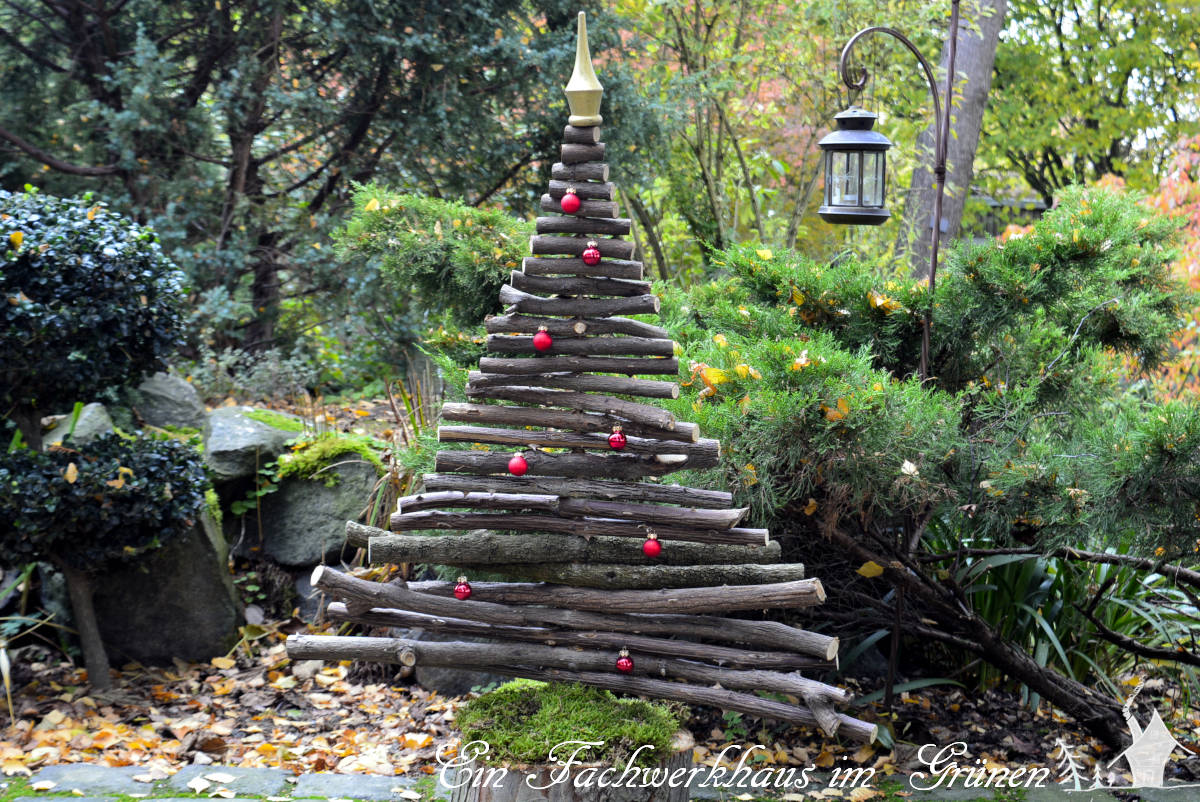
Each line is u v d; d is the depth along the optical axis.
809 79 7.01
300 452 4.90
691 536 2.48
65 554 3.78
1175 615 4.17
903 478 2.96
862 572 3.32
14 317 3.67
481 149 6.80
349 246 4.58
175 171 6.71
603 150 2.41
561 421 2.46
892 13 6.62
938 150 3.54
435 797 3.16
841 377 2.91
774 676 2.53
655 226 7.44
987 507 3.18
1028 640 3.96
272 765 3.41
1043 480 3.02
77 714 3.73
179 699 3.96
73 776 3.20
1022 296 3.37
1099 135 12.03
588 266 2.39
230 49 6.81
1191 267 5.56
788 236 7.16
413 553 2.61
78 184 6.66
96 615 4.23
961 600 3.54
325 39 6.48
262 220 6.94
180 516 3.89
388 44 6.32
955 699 4.02
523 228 4.49
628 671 2.57
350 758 3.48
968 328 3.54
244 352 6.95
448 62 6.43
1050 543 3.10
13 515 3.54
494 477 2.53
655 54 7.20
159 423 5.13
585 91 2.36
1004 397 3.34
